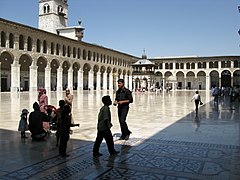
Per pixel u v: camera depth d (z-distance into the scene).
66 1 83.62
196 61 93.94
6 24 46.62
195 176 5.59
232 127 12.05
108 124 7.08
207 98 38.75
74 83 77.44
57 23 79.69
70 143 8.51
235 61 87.81
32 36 52.69
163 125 12.64
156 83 99.62
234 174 5.73
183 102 29.73
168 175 5.65
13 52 48.53
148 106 24.22
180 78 99.44
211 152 7.52
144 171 5.89
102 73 83.25
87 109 20.19
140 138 9.43
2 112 17.52
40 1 79.50
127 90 9.38
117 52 82.94
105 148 7.89
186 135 10.05
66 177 5.49
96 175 5.61
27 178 5.41
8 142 8.62
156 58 99.06
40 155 7.09
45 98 10.24
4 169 5.95
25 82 61.75
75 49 65.50
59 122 8.04
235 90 30.83
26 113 9.50
